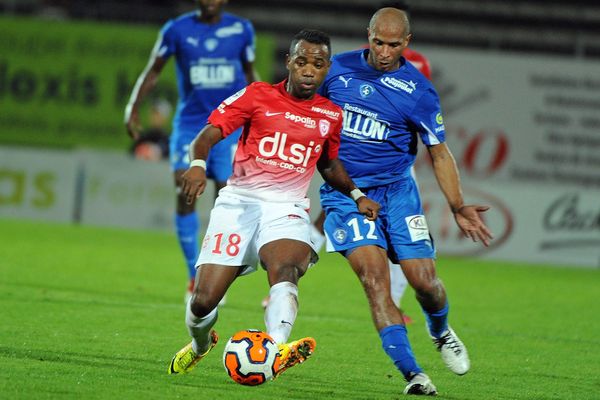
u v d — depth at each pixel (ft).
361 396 65.00
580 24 239.50
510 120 215.31
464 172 216.74
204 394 62.44
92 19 240.12
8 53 221.25
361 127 72.28
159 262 148.77
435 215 189.57
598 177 214.90
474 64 214.69
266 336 58.85
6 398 57.72
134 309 100.78
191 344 67.62
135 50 221.05
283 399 62.54
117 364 71.61
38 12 241.55
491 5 240.94
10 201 205.87
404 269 70.28
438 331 71.36
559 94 214.48
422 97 71.72
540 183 215.51
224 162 112.16
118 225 203.82
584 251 188.85
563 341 97.55
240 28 113.80
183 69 113.39
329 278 143.02
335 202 71.46
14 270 127.54
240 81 114.52
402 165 73.46
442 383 72.33
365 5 245.45
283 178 66.13
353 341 89.51
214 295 63.93
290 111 65.16
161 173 203.00
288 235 64.59
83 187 204.85
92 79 221.46
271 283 62.85
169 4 244.22
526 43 239.50
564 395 70.08
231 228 65.10
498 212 190.49
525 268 177.88
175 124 114.01
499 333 100.83
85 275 127.95
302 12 246.06
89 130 221.66
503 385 72.90
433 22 241.76
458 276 156.87
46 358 71.72
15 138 222.28
